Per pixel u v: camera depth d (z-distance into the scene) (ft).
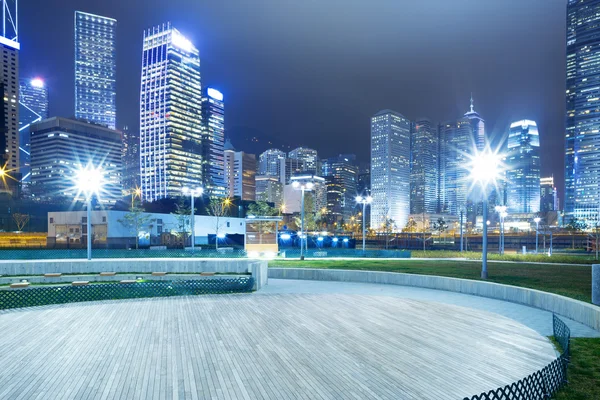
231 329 40.40
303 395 24.47
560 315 48.14
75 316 46.34
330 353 32.60
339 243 249.96
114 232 205.87
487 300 58.29
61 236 220.64
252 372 28.30
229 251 150.51
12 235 247.91
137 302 55.62
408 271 86.74
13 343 35.22
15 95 651.25
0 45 641.40
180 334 38.37
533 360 31.24
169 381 26.61
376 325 42.39
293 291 66.39
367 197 159.33
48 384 26.05
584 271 89.15
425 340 36.65
